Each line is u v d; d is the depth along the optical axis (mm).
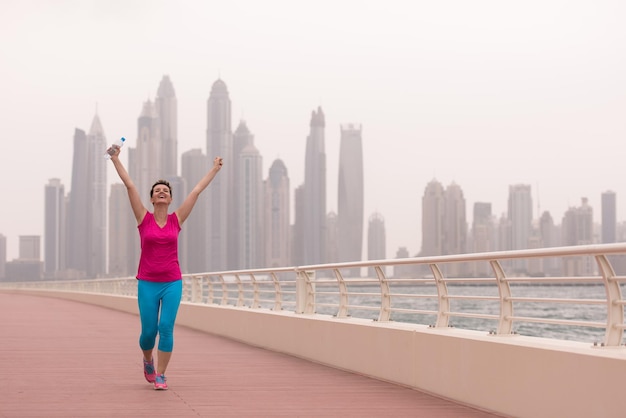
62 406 8102
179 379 10586
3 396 8805
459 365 8656
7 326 22234
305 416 7684
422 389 9484
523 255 7648
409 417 7688
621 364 6242
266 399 8789
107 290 41625
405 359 9938
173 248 9219
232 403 8461
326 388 9758
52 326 22266
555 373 7027
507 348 7773
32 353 14086
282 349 14664
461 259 8961
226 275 19828
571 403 6812
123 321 25047
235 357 13750
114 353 14102
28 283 77250
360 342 11289
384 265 10898
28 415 7516
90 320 25641
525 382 7461
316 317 13312
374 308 11633
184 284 25562
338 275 12797
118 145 9188
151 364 9711
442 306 9781
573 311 113625
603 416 6422
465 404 8484
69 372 11172
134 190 9203
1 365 12070
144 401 8516
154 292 9219
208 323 20594
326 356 12523
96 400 8547
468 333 8891
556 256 7246
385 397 9039
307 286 14500
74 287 55094
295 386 9930
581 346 7031
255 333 16359
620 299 6852
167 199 9227
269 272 16234
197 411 7895
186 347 15859
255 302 17656
